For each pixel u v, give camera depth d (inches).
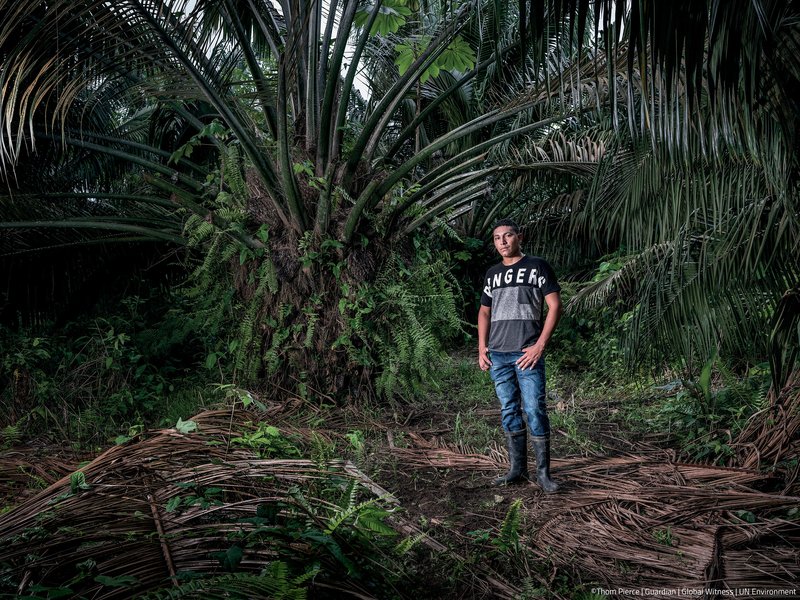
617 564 91.0
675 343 155.8
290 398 194.2
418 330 190.7
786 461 125.9
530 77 189.2
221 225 189.5
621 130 146.5
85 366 200.5
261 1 210.8
